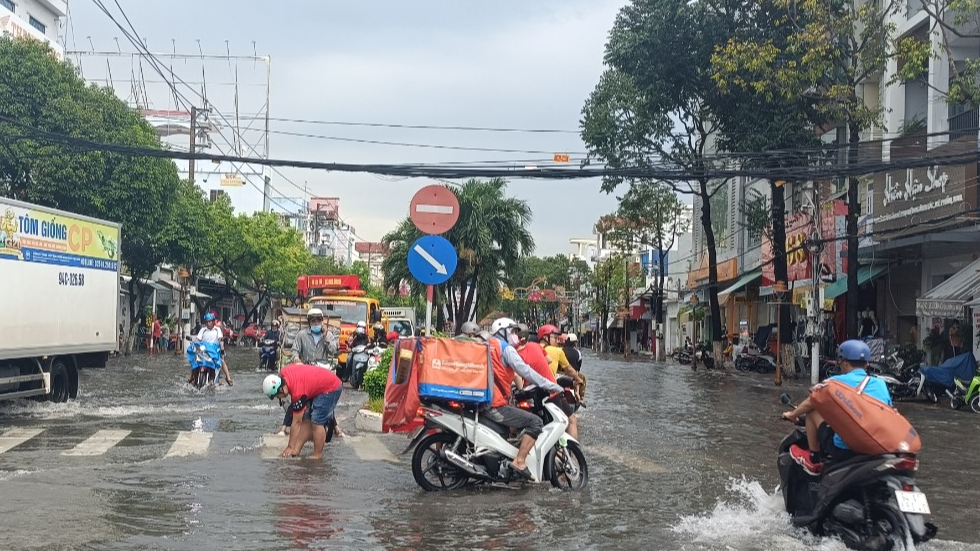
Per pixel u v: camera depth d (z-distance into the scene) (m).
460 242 43.72
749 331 50.50
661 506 9.45
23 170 33.06
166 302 65.56
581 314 112.19
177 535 7.72
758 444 14.79
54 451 12.61
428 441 9.95
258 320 87.38
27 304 17.39
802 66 26.48
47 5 47.59
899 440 7.26
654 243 62.44
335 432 14.50
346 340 30.31
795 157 29.25
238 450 12.94
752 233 38.00
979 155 18.69
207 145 68.25
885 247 29.30
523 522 8.56
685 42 34.03
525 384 10.95
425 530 8.13
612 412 20.08
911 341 31.27
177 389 24.56
